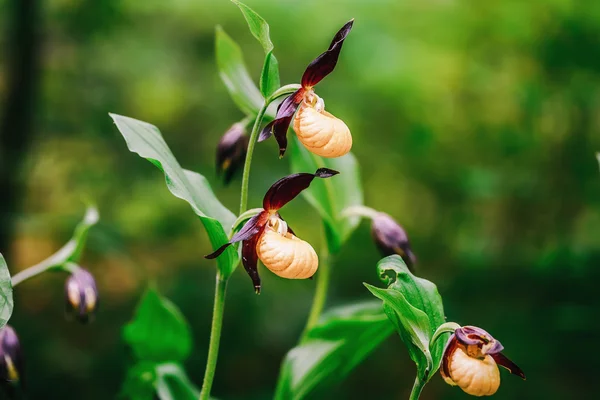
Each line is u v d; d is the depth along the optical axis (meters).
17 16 1.63
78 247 0.85
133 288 2.00
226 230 0.77
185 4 2.16
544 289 1.57
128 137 0.74
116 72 2.10
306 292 1.97
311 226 2.30
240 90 0.89
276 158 2.09
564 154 1.84
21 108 1.64
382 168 2.17
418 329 0.72
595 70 1.72
